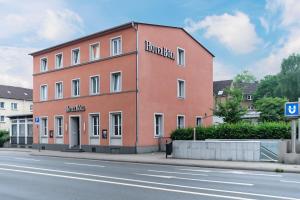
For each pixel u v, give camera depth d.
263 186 11.86
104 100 32.19
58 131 37.19
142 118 29.80
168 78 33.03
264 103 43.25
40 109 39.34
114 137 31.09
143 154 28.55
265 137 26.16
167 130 32.41
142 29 30.52
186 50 35.72
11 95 71.31
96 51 33.81
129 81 30.20
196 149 23.33
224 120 34.06
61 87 37.16
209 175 15.06
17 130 44.47
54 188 11.59
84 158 26.09
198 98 37.12
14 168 18.16
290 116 19.30
